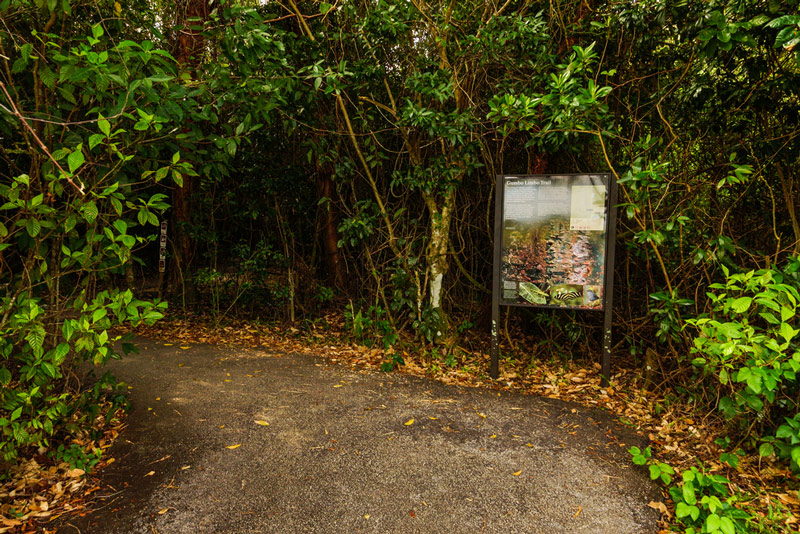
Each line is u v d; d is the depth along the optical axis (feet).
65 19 10.66
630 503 9.34
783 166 15.55
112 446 11.35
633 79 17.19
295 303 27.48
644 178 13.21
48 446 10.46
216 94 14.55
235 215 27.78
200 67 13.97
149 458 10.80
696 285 15.14
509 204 16.08
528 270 16.06
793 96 14.87
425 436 11.96
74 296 11.39
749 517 8.23
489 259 22.68
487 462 10.76
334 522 8.61
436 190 19.88
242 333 24.48
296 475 10.11
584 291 15.58
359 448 11.28
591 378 17.10
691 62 15.90
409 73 20.11
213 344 21.72
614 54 18.88
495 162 21.31
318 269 29.96
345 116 19.57
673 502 9.41
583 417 13.34
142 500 9.22
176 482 9.83
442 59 18.99
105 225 10.94
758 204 16.56
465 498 9.39
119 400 12.76
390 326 20.29
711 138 16.84
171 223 30.19
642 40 16.66
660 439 12.11
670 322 13.70
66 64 9.41
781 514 9.04
